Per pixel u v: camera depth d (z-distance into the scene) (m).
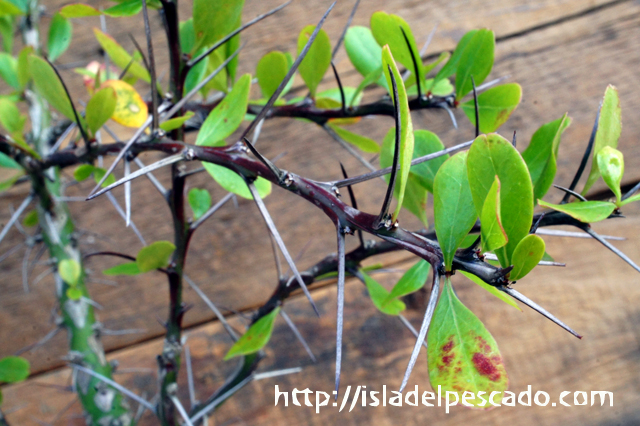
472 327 0.14
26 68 0.22
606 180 0.15
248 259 0.31
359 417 0.30
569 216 0.16
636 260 0.31
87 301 0.25
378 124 0.31
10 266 0.31
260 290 0.31
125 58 0.18
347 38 0.20
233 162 0.15
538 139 0.17
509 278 0.14
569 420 0.30
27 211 0.31
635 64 0.32
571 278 0.31
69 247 0.25
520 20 0.32
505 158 0.14
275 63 0.19
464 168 0.14
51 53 0.25
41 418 0.30
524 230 0.14
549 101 0.31
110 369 0.25
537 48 0.32
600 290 0.31
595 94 0.31
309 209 0.32
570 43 0.32
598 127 0.16
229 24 0.17
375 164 0.32
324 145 0.32
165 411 0.21
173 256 0.20
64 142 0.30
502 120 0.18
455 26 0.32
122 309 0.31
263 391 0.31
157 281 0.31
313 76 0.19
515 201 0.14
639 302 0.31
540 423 0.30
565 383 0.30
